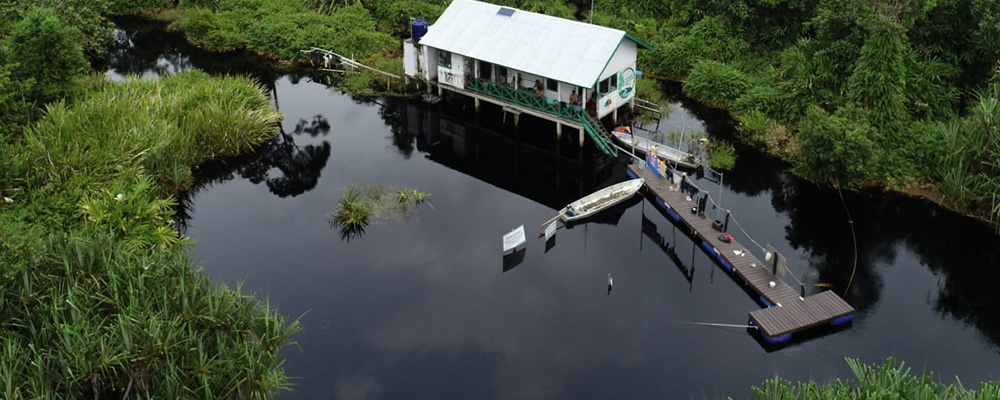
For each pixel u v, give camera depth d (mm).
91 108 37656
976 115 34219
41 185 32875
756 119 42219
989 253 32281
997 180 33156
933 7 39219
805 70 41906
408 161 40656
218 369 23500
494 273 31562
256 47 55156
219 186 38250
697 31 49531
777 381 22344
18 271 24500
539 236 34188
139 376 22797
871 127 37219
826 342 27531
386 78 49656
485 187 38188
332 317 28828
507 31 42469
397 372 26281
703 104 46156
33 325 23859
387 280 30969
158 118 38438
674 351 27250
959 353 26969
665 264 32219
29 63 38469
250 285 30453
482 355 27078
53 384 22375
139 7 63406
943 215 34656
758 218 35000
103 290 25578
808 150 37062
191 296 25359
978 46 39812
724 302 29781
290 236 33906
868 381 22234
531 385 25781
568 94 40312
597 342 27719
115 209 31297
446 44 43219
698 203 33875
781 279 29875
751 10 49281
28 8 46062
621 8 55750
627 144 40375
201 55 55500
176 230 33594
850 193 36594
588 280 31203
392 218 35250
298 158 40844
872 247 32812
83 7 48875
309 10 57906
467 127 44656
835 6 41438
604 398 25156
